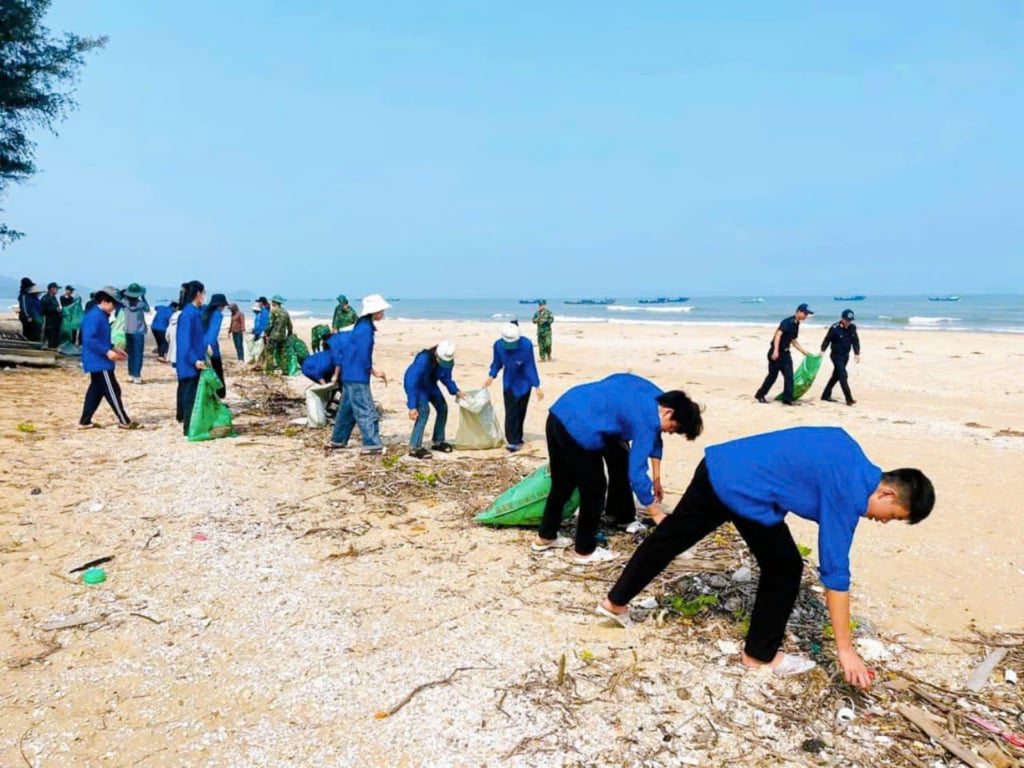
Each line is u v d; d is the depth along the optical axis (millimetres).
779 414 12148
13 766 3062
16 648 4000
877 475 3418
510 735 3320
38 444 8570
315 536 5832
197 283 9430
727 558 5172
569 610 4555
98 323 9516
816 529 6324
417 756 3178
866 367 20188
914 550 5762
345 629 4289
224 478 7434
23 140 19984
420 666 3893
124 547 5504
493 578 5051
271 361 16219
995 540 5980
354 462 8125
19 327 26234
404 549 5578
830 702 3602
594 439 4906
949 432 10562
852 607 4730
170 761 3129
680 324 45656
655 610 4539
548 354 22844
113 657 3945
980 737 3324
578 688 3693
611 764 3141
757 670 3867
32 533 5707
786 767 3135
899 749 3258
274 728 3365
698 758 3188
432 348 8523
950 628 4453
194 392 9430
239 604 4598
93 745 3219
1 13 17297
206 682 3729
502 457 8453
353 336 8391
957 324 44375
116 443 8852
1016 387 16375
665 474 8008
